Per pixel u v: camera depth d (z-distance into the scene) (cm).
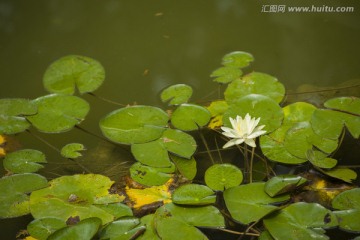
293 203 340
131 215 339
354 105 354
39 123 358
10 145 357
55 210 340
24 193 344
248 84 363
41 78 376
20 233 340
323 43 381
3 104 362
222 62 373
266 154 348
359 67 372
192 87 371
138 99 368
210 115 357
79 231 334
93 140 358
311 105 355
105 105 367
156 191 344
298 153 347
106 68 378
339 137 352
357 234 335
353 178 343
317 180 344
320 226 334
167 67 378
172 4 401
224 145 348
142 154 349
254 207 338
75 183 345
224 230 338
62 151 353
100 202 342
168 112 362
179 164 348
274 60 376
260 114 354
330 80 369
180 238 334
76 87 372
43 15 400
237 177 344
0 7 403
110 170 350
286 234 333
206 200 340
